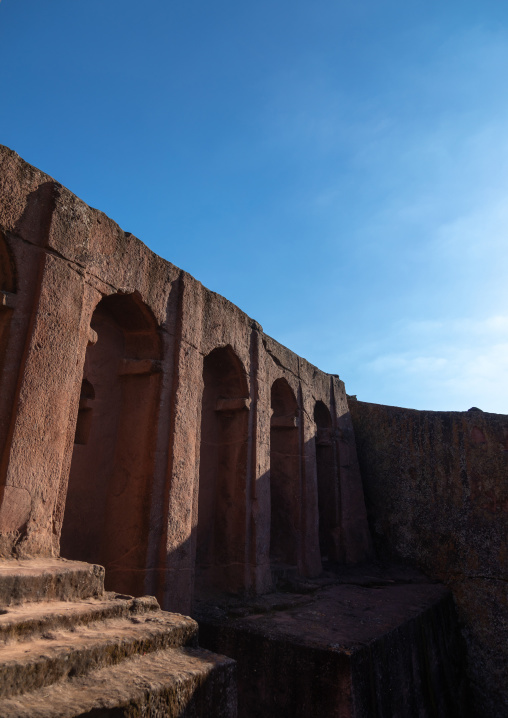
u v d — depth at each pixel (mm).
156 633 3398
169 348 6184
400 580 9586
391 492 10891
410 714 5980
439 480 10453
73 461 5613
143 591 5340
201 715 3088
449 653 8133
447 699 7367
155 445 5781
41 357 4309
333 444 10789
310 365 10328
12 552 3857
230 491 7727
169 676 2979
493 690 8719
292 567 8656
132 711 2613
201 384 6676
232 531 7543
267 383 8500
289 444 9398
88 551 5625
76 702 2473
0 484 3891
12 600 3232
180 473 5957
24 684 2477
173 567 5637
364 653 5195
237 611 6320
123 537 5621
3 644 2756
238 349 7773
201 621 5914
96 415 5902
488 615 9211
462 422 10523
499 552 9492
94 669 2887
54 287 4520
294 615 6367
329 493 10539
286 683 5152
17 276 4289
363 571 9859
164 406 5969
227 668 3393
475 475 10117
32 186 4531
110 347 6172
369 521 10961
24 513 3988
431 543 10195
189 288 6602
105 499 5848
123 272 5547
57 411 4387
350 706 4758
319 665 5031
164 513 5711
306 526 9078
